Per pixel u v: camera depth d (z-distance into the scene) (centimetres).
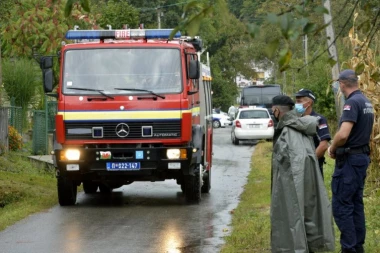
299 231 1205
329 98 4716
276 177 1231
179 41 2269
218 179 3120
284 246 1213
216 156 4425
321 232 1222
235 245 1556
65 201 2302
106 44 2233
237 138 5544
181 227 1858
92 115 2198
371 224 1634
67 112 2206
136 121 2195
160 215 2080
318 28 680
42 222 1959
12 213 2116
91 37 2283
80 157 2200
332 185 1300
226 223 1914
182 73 2206
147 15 8875
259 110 5588
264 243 1545
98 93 2200
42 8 3403
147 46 2227
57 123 2212
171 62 2212
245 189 2697
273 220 1227
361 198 1305
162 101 2191
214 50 11588
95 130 2202
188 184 2314
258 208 2131
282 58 662
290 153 1220
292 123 1234
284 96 1247
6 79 4541
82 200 2462
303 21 647
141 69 2212
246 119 5528
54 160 2228
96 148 2198
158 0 8931
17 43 3466
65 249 1569
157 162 2197
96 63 2222
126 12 5553
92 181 2366
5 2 3094
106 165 2202
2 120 3522
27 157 3575
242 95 7019
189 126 2200
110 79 2212
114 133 2198
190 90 2248
